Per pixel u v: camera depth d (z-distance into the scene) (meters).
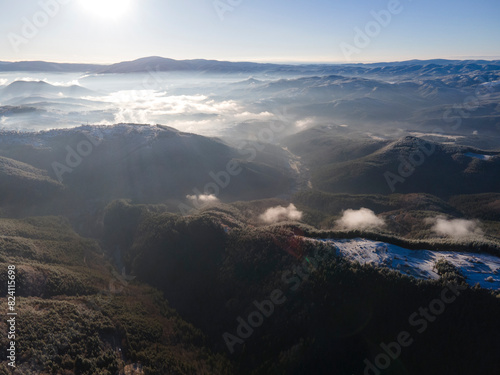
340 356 58.12
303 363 57.97
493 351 51.09
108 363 55.00
